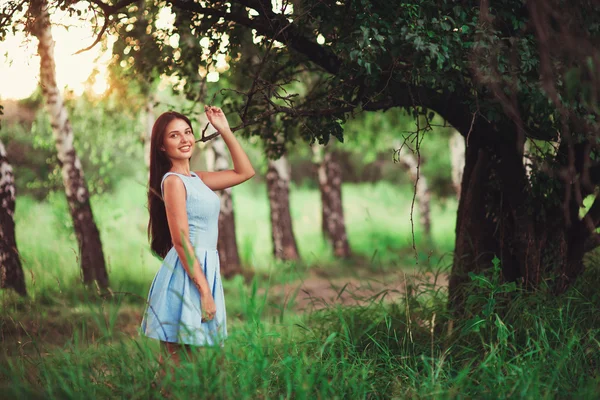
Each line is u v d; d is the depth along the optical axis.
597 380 3.79
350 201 29.16
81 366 4.00
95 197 13.23
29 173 16.28
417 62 4.33
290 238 15.83
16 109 14.21
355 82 4.95
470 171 6.11
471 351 4.53
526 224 5.48
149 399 3.68
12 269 8.36
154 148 4.27
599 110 4.34
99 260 10.46
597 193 5.51
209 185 4.47
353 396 3.87
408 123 14.89
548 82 3.77
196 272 3.99
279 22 4.96
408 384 4.12
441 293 5.77
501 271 5.30
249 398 3.63
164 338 3.99
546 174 5.23
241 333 4.28
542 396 3.74
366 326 5.19
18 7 5.04
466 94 5.04
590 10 4.25
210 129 13.41
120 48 5.80
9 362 4.10
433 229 22.97
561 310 4.61
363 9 4.38
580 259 5.55
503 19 4.68
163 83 10.09
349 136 15.43
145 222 18.56
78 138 12.86
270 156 6.93
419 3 4.34
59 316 6.23
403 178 31.67
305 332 5.27
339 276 12.98
